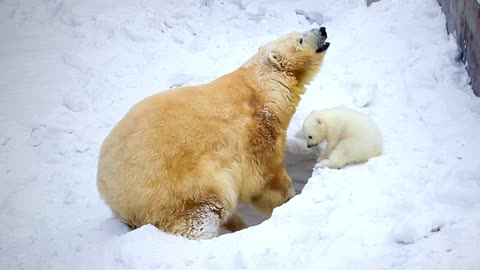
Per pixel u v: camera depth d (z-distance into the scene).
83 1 11.36
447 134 6.30
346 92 7.81
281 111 6.37
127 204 5.72
